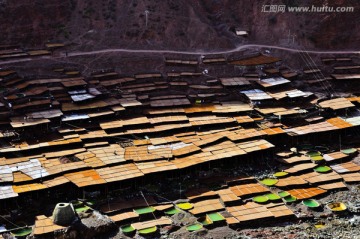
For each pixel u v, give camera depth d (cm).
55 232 7181
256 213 7781
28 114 9425
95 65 11025
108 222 7456
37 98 9869
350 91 10975
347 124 9856
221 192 8238
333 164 9044
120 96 10256
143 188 8312
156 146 9062
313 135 9644
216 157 8756
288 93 10544
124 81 10669
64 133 9138
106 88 10438
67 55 11181
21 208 7719
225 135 9400
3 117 9325
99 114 9612
